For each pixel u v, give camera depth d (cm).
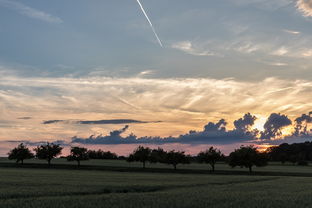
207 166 13988
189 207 2645
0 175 6750
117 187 4125
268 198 3150
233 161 10650
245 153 10525
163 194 3388
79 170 10444
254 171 10781
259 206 2702
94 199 2992
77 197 3120
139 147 12506
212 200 2991
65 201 2870
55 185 4359
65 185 4362
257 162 10419
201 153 11256
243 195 3369
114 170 10806
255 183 5334
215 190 3947
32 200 2934
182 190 3969
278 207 2659
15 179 5475
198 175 8200
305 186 4656
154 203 2773
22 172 8150
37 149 13388
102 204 2722
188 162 11488
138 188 4106
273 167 13800
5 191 3562
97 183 4728
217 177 6981
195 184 4859
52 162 15375
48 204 2702
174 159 11400
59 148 13475
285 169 12081
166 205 2705
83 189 3859
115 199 3000
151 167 12412
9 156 13162
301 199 3100
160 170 10819
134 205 2686
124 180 5547
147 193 3509
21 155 13162
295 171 10906
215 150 11206
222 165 15125
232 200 3019
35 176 6456
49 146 13438
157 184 4631
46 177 6166
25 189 3803
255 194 3488
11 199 2998
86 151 12656
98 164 13738
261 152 10781
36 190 3703
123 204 2727
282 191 3866
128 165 13325
